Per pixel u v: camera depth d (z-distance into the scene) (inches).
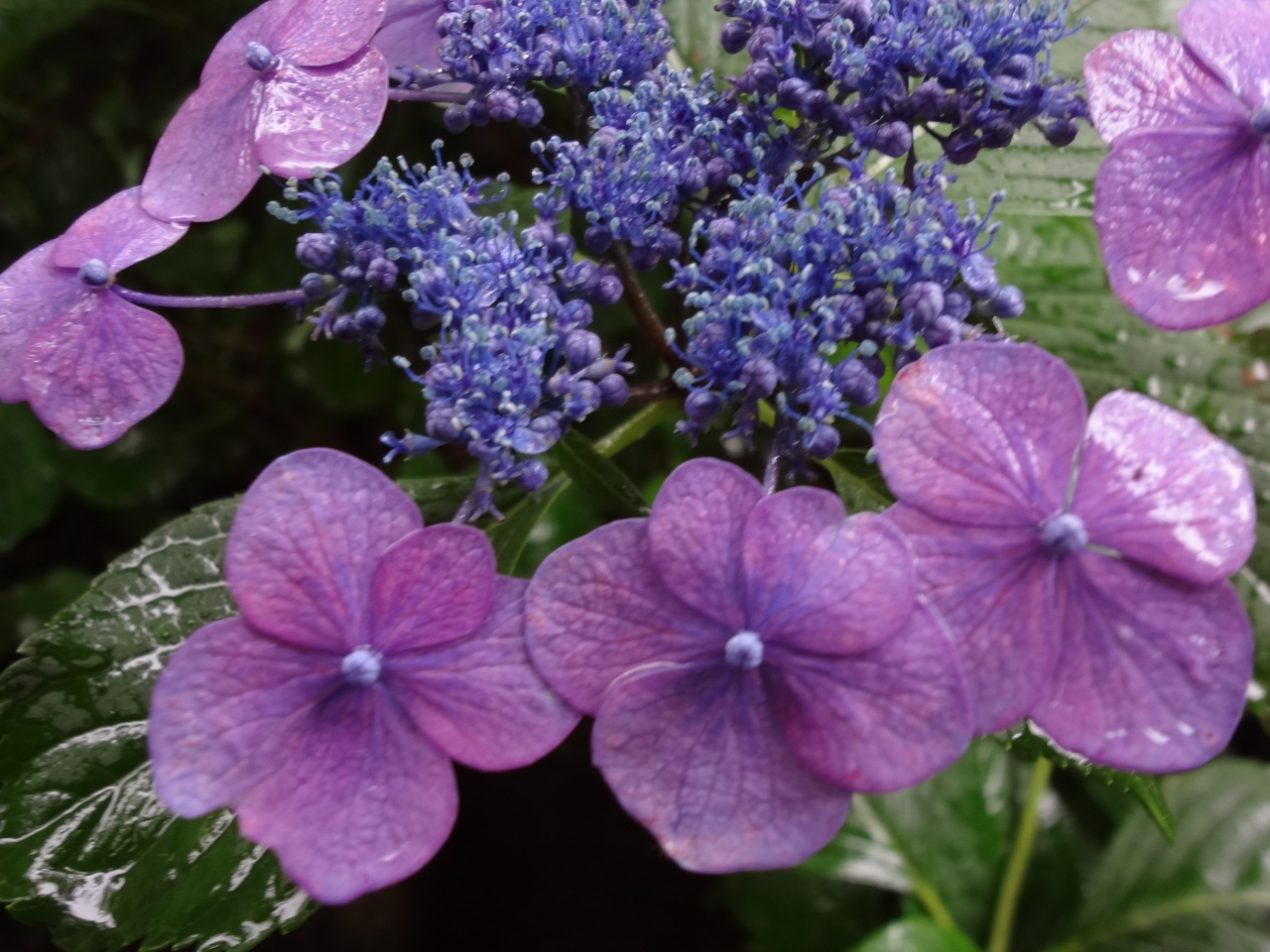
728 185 7.3
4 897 7.3
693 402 6.4
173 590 8.1
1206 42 6.6
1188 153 6.5
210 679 5.8
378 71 7.2
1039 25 7.0
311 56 7.3
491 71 7.4
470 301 6.4
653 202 7.0
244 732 5.8
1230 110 6.5
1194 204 6.4
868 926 11.7
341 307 7.1
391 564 5.8
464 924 14.3
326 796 5.8
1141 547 5.7
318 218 7.1
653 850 12.9
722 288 6.4
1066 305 9.2
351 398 12.9
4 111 12.9
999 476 5.7
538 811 14.5
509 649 5.9
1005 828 11.0
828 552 5.7
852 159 7.7
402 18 8.0
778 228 6.5
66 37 13.1
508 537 8.3
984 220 6.7
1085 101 6.9
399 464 13.3
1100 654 5.7
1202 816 10.7
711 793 5.8
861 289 6.6
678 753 5.8
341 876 5.8
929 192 6.7
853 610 5.6
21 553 14.2
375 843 5.8
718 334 6.3
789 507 5.7
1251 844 10.5
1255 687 8.1
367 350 7.1
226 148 7.3
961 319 6.6
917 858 10.9
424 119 12.4
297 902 7.4
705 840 5.8
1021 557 5.8
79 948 7.3
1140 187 6.5
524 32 7.5
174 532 8.2
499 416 6.3
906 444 5.8
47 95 13.1
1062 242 9.3
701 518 5.7
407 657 5.9
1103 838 11.6
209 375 13.3
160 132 13.3
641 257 7.3
